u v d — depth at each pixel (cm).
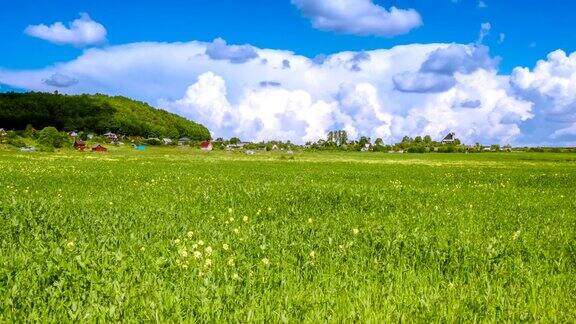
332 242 884
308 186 2100
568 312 562
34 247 806
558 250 879
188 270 676
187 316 508
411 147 19162
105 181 2383
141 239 895
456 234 1025
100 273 648
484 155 14125
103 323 499
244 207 1454
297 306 557
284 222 1179
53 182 2280
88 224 1066
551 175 3716
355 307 556
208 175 3206
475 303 579
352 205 1530
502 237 978
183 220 1156
